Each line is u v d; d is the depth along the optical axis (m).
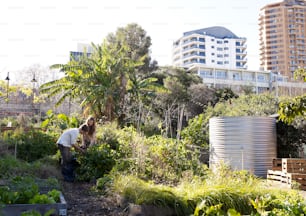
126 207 4.86
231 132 9.72
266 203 4.48
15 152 9.35
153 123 14.85
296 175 7.66
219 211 4.26
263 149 9.62
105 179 6.39
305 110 4.73
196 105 25.27
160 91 20.47
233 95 28.78
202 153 11.09
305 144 11.65
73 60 20.14
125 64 19.56
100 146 8.16
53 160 8.77
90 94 17.30
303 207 4.33
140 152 7.88
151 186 5.30
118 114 17.48
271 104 17.14
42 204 4.57
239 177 6.26
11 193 4.66
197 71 56.28
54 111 22.70
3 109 21.81
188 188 5.20
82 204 5.29
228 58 87.50
